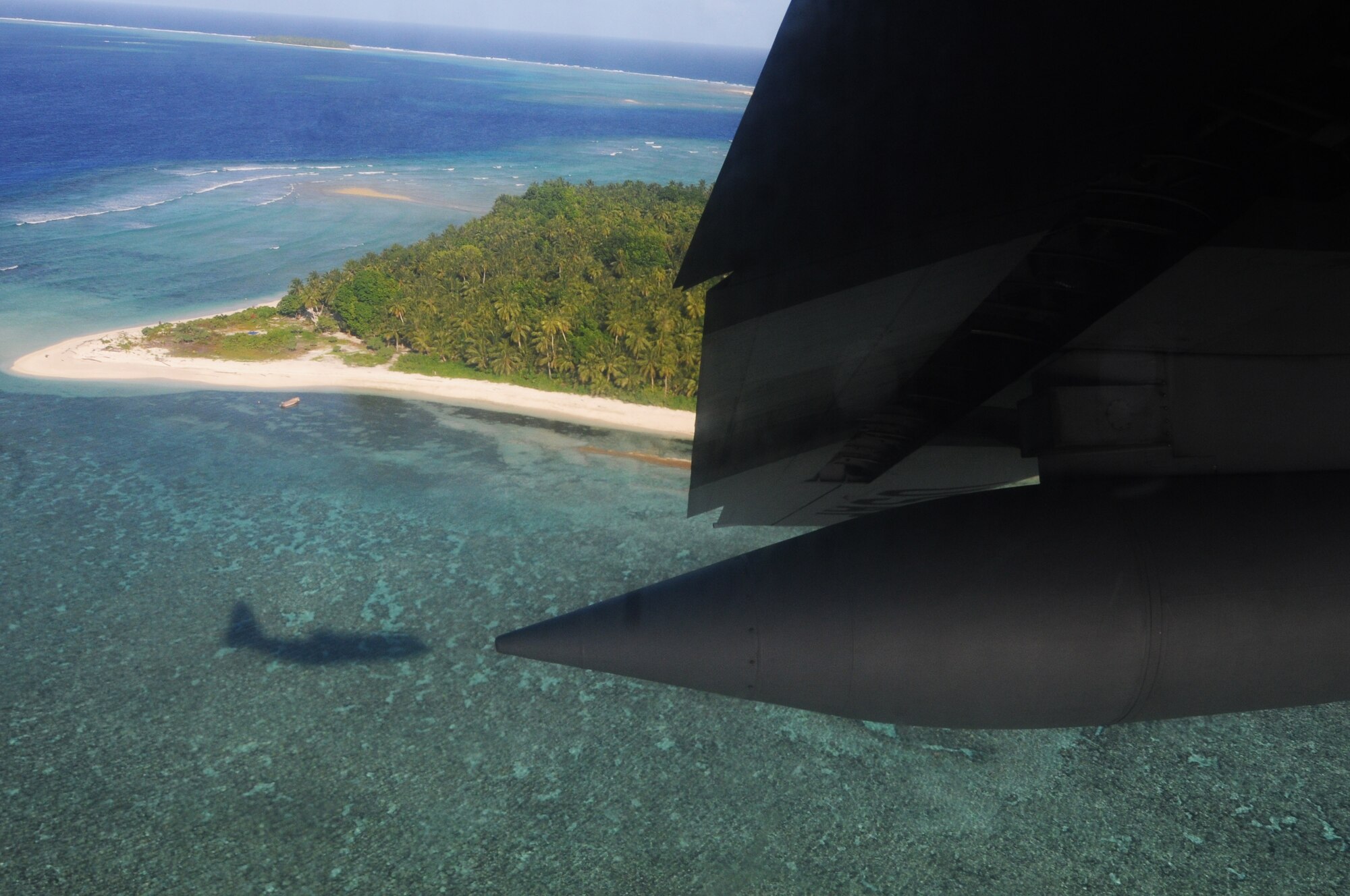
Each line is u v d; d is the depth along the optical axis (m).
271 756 47.69
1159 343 5.36
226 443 72.62
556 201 109.06
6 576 58.41
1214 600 4.86
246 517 65.00
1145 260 5.02
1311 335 5.32
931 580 4.98
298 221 141.50
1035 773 50.22
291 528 64.12
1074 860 44.66
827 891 42.31
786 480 7.18
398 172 184.75
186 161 189.62
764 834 45.25
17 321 93.00
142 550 61.53
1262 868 44.47
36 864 40.88
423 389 80.00
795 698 5.15
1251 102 4.18
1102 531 5.02
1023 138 3.84
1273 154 4.47
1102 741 52.75
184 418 75.75
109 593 57.81
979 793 48.78
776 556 5.28
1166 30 3.50
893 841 45.38
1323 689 5.05
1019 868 44.12
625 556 62.19
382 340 87.06
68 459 69.88
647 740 50.81
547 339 77.88
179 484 67.81
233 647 54.53
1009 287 5.33
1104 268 5.14
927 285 4.60
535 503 66.88
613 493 68.06
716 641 5.07
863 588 5.02
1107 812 47.72
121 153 193.38
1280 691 5.03
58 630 54.75
